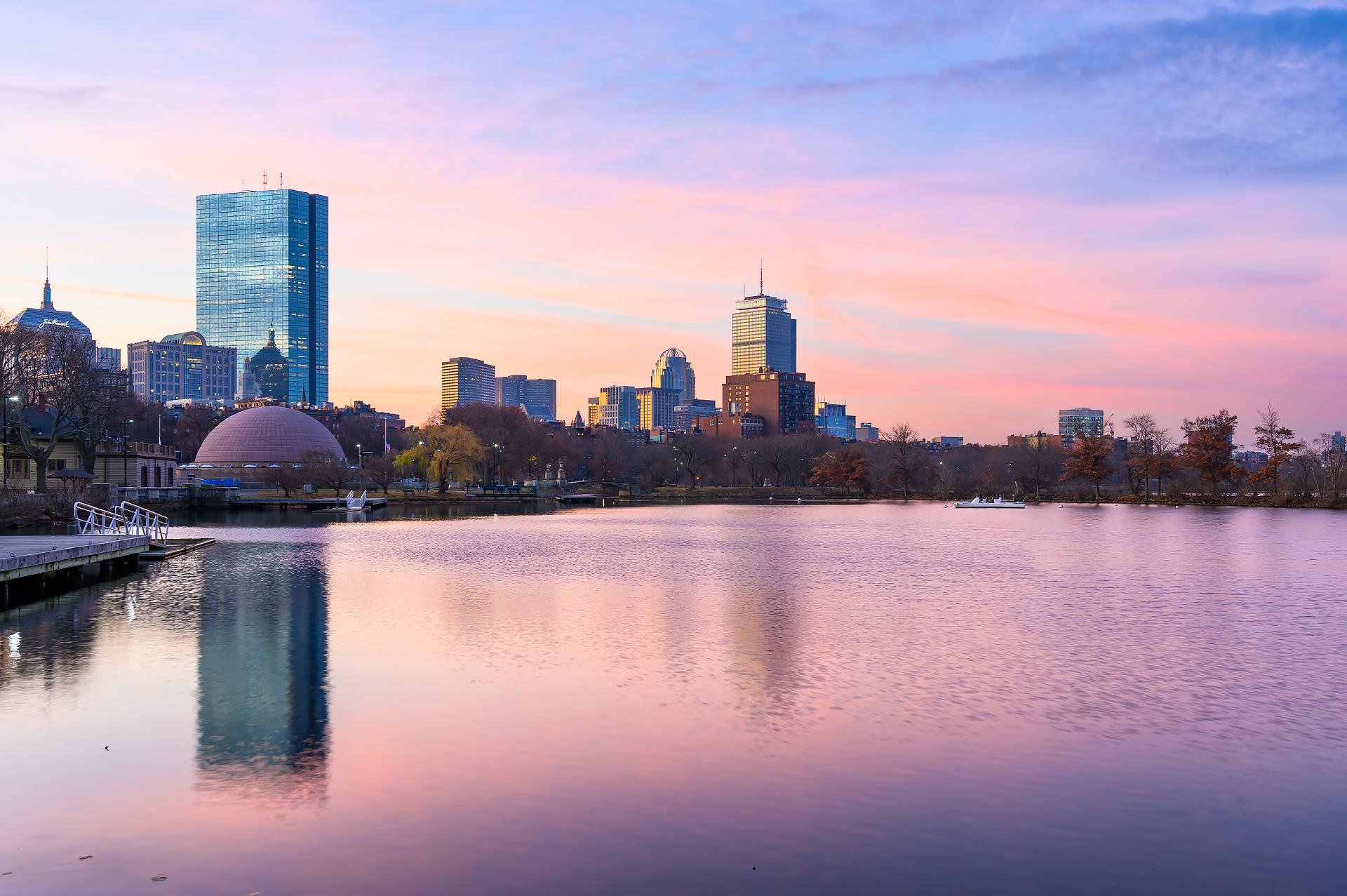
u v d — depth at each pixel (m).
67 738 17.97
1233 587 42.34
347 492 162.75
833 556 58.12
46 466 98.38
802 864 12.51
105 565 49.19
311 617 32.69
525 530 85.19
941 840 13.35
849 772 16.06
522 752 17.05
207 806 14.43
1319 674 23.94
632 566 51.72
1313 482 142.12
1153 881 12.20
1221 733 18.61
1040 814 14.33
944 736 18.20
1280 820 14.22
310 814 14.12
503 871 12.26
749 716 19.48
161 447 139.25
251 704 20.52
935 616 33.22
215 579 44.31
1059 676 23.45
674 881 12.00
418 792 15.02
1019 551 62.25
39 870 12.28
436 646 27.11
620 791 15.09
